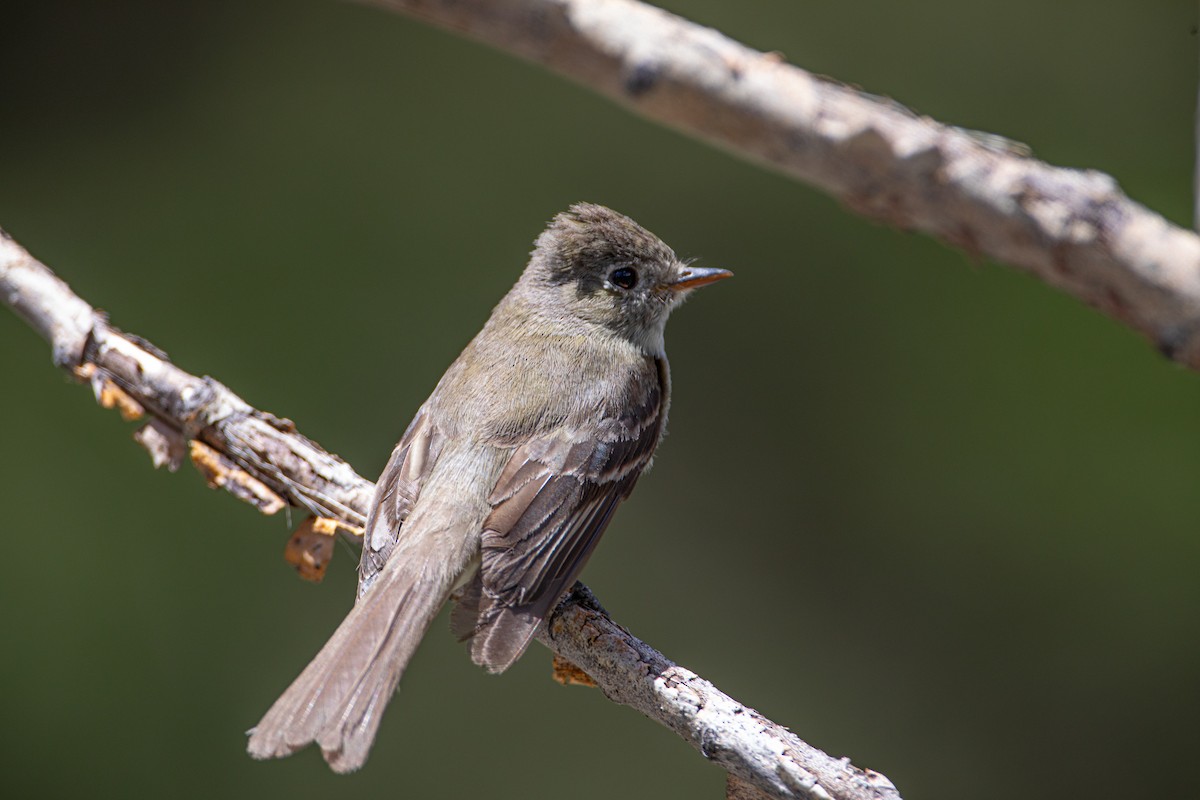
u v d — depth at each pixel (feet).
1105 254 12.03
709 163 42.24
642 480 39.99
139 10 42.75
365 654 20.49
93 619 34.50
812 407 40.55
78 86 41.96
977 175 12.26
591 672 21.04
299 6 43.34
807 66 41.16
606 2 12.77
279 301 39.45
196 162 41.06
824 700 37.17
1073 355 39.60
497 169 41.88
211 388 24.58
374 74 42.65
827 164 12.62
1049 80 40.86
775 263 41.81
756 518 39.73
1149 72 40.60
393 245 40.55
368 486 24.12
